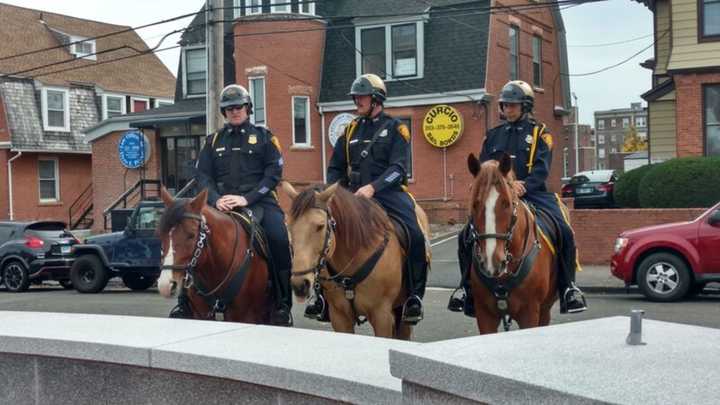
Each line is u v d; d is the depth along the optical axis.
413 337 11.06
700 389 2.56
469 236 7.21
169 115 33.16
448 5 29.97
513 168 7.62
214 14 18.44
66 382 4.81
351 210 6.61
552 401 2.62
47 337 4.81
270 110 31.19
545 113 34.38
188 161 32.81
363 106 7.50
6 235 20.98
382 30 30.89
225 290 7.02
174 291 6.41
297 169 31.23
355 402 3.63
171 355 4.34
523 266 6.80
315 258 6.17
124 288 21.11
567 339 3.33
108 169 34.94
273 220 7.62
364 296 6.85
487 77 29.06
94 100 40.69
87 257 19.41
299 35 31.36
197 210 6.61
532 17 33.12
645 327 3.54
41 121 38.06
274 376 3.95
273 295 7.64
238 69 31.86
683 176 19.78
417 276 7.34
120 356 4.53
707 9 23.19
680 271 14.64
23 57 39.12
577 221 19.88
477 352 3.14
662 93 25.97
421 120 30.06
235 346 4.43
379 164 7.50
